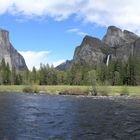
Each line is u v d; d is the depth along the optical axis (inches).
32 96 4229.8
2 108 2372.0
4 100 3270.2
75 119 1793.8
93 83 5634.8
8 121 1683.1
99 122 1674.5
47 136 1284.4
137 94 4899.1
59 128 1473.9
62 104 2869.1
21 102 3036.4
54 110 2294.5
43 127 1502.2
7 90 6156.5
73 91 5000.0
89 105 2775.6
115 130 1423.5
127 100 3631.9
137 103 3102.9
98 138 1248.2
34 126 1528.1
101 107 2573.8
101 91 4859.7
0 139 1215.6
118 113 2102.6
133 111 2245.3
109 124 1604.3
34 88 5590.6
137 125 1572.3
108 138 1248.8
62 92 5032.0
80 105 2768.2
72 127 1505.9
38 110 2281.0
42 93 5196.9
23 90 5782.5
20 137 1258.6
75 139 1227.9
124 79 7834.6
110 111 2236.7
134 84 7662.4
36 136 1283.2
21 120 1733.5
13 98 3668.8
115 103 3075.8
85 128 1475.1
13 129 1435.8
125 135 1309.1
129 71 7775.6
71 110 2300.7
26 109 2338.8
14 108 2396.7
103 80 7800.2
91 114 2038.6
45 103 2965.1
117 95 4810.5
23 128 1465.3
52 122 1668.3
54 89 5615.2
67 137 1264.8
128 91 5049.2
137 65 7711.6
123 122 1674.5
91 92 4921.3
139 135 1312.7
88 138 1246.9
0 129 1429.6
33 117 1872.5
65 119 1790.1
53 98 3838.6
